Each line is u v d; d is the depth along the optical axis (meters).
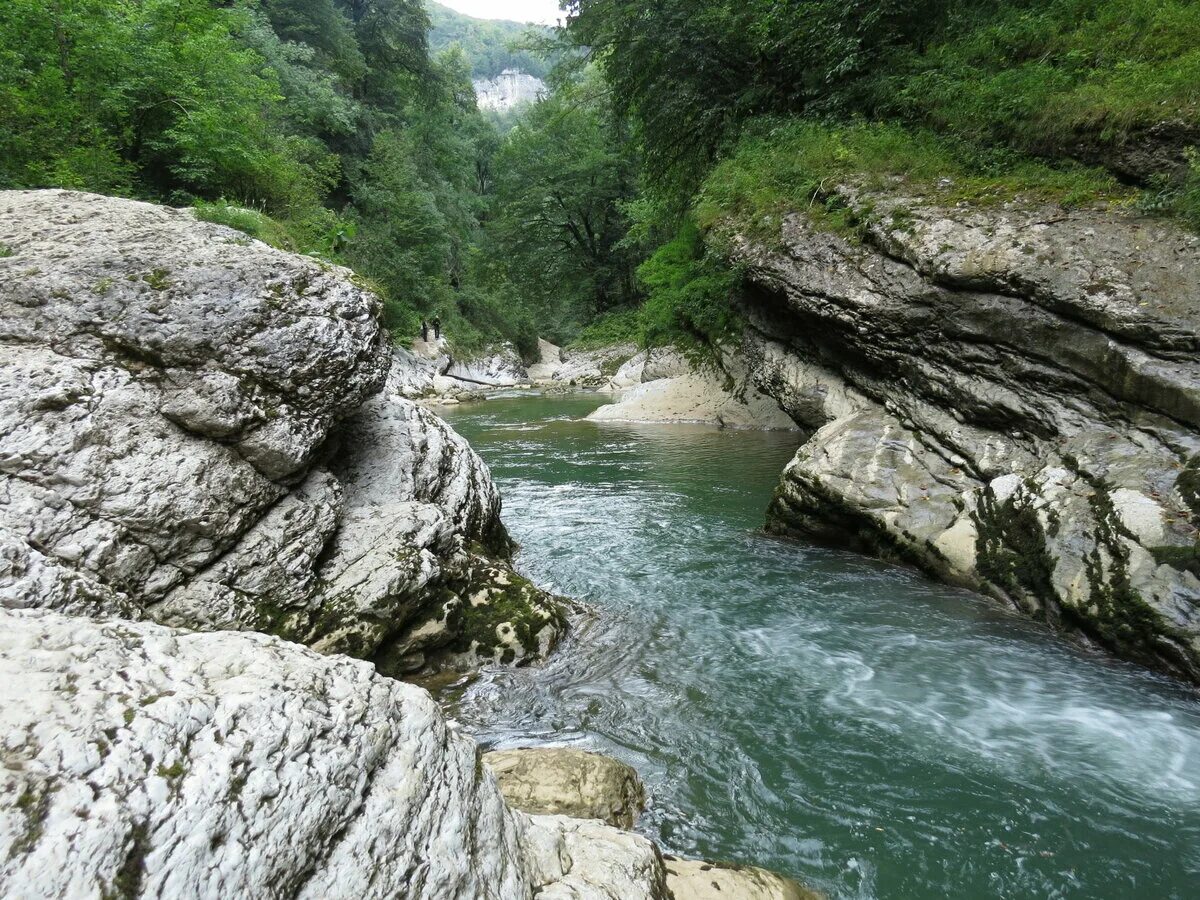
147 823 1.28
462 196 42.97
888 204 9.16
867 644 5.25
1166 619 4.51
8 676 1.41
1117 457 5.63
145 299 4.29
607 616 5.84
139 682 1.56
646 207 25.72
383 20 34.44
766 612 5.90
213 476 4.12
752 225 11.48
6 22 10.45
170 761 1.39
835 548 7.61
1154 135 7.32
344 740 1.74
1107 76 8.31
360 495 5.64
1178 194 6.54
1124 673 4.68
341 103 24.78
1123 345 6.00
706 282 15.01
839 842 3.17
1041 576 5.49
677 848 3.10
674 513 9.15
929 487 7.13
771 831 3.23
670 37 13.88
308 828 1.53
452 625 4.89
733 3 13.44
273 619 4.16
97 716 1.39
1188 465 5.13
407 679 4.66
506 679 4.73
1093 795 3.48
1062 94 8.39
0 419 3.50
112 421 3.87
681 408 18.67
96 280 4.31
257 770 1.51
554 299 40.75
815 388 11.07
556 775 3.28
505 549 7.40
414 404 7.20
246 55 15.16
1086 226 7.00
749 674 4.80
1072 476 5.80
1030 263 6.93
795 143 11.82
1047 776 3.64
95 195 6.02
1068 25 9.55
